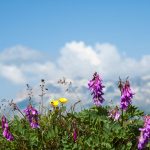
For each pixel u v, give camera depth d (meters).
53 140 10.37
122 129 10.32
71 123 10.73
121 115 11.13
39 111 11.48
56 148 10.30
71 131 10.62
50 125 10.95
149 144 10.26
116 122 10.58
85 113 11.04
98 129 10.76
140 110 11.05
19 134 10.68
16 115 11.33
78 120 10.96
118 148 10.16
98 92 11.03
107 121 10.74
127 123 10.98
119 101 10.40
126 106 10.34
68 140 10.36
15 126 11.03
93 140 10.07
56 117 11.26
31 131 10.76
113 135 10.22
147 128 9.59
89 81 11.16
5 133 9.79
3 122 9.80
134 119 11.00
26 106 10.16
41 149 10.33
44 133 10.62
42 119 11.35
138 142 10.02
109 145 9.95
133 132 10.66
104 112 11.28
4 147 10.48
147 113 10.91
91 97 11.14
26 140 10.42
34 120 10.13
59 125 10.94
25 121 11.15
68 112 11.35
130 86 10.33
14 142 10.53
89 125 10.87
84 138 10.38
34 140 10.40
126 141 10.35
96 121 10.87
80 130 10.75
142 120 10.93
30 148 10.41
